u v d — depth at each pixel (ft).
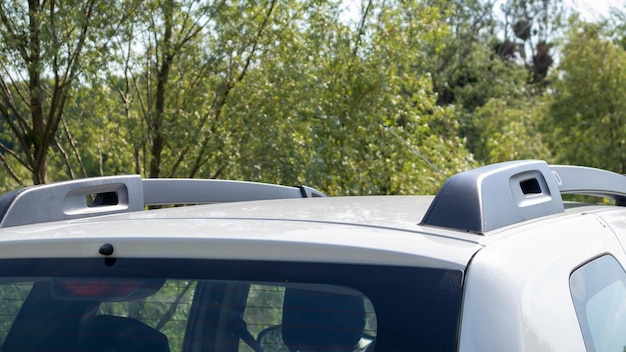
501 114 113.09
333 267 5.23
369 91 45.29
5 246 5.95
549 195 6.92
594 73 85.15
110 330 5.54
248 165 39.52
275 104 39.19
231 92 38.81
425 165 46.47
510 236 5.77
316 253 5.27
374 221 5.98
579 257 6.24
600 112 85.05
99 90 34.96
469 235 5.58
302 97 38.60
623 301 6.73
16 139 39.60
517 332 5.05
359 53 45.24
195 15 37.42
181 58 38.22
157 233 5.67
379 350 4.99
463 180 5.90
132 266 5.58
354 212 6.52
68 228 6.19
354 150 42.42
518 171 6.47
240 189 9.04
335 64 44.98
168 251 5.54
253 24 38.40
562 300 5.63
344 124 44.91
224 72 39.11
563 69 87.45
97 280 5.64
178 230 5.74
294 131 39.52
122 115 39.45
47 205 6.94
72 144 40.42
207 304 5.38
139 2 34.99
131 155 41.83
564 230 6.50
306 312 5.18
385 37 45.96
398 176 46.01
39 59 32.94
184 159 40.78
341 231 5.56
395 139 44.98
